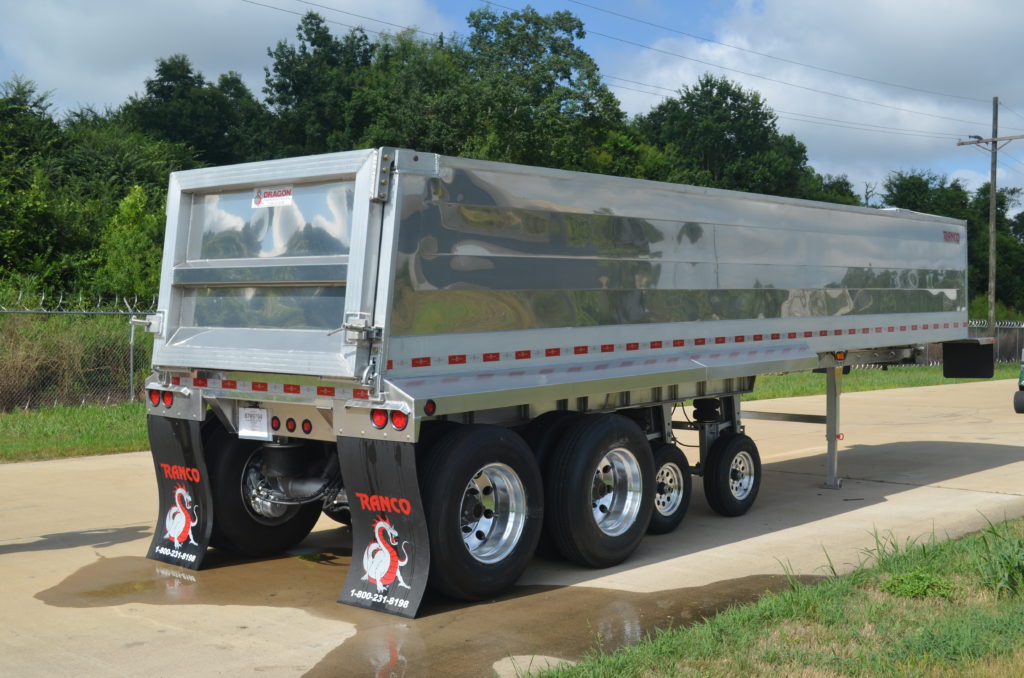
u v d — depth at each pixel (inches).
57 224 1066.1
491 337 241.1
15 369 604.1
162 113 2522.1
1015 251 2977.4
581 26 1781.5
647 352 288.0
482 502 238.7
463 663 190.2
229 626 214.5
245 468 271.9
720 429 342.0
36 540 297.7
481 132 1761.8
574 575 260.4
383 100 2026.3
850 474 433.4
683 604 231.5
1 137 1434.5
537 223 253.9
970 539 272.1
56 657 194.2
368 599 227.6
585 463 257.3
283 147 2588.6
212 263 258.5
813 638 193.3
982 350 443.8
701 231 309.3
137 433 510.9
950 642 184.2
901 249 410.9
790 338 347.9
